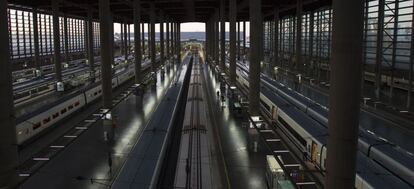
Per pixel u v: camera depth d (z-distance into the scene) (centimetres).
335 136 1495
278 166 2250
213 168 2677
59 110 4044
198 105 4516
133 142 3353
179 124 4097
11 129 1897
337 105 1469
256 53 3656
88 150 3103
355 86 1438
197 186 2175
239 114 4344
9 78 1877
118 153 3033
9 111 1878
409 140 3134
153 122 3244
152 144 2605
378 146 2427
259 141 3322
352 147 1485
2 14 1817
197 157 2639
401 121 3784
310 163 2633
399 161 2139
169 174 2591
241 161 2827
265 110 4412
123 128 3859
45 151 3081
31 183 2362
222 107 4878
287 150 2941
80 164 2752
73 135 3566
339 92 1454
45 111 3716
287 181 2020
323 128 2833
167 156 2781
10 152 1891
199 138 3083
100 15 3991
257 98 3672
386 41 4875
